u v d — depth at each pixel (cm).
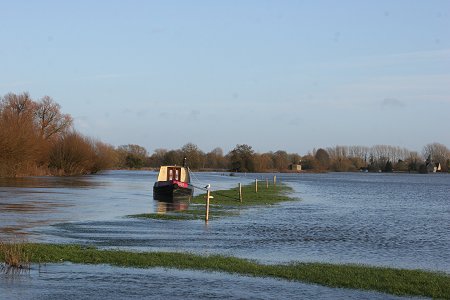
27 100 11431
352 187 10081
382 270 1938
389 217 4412
